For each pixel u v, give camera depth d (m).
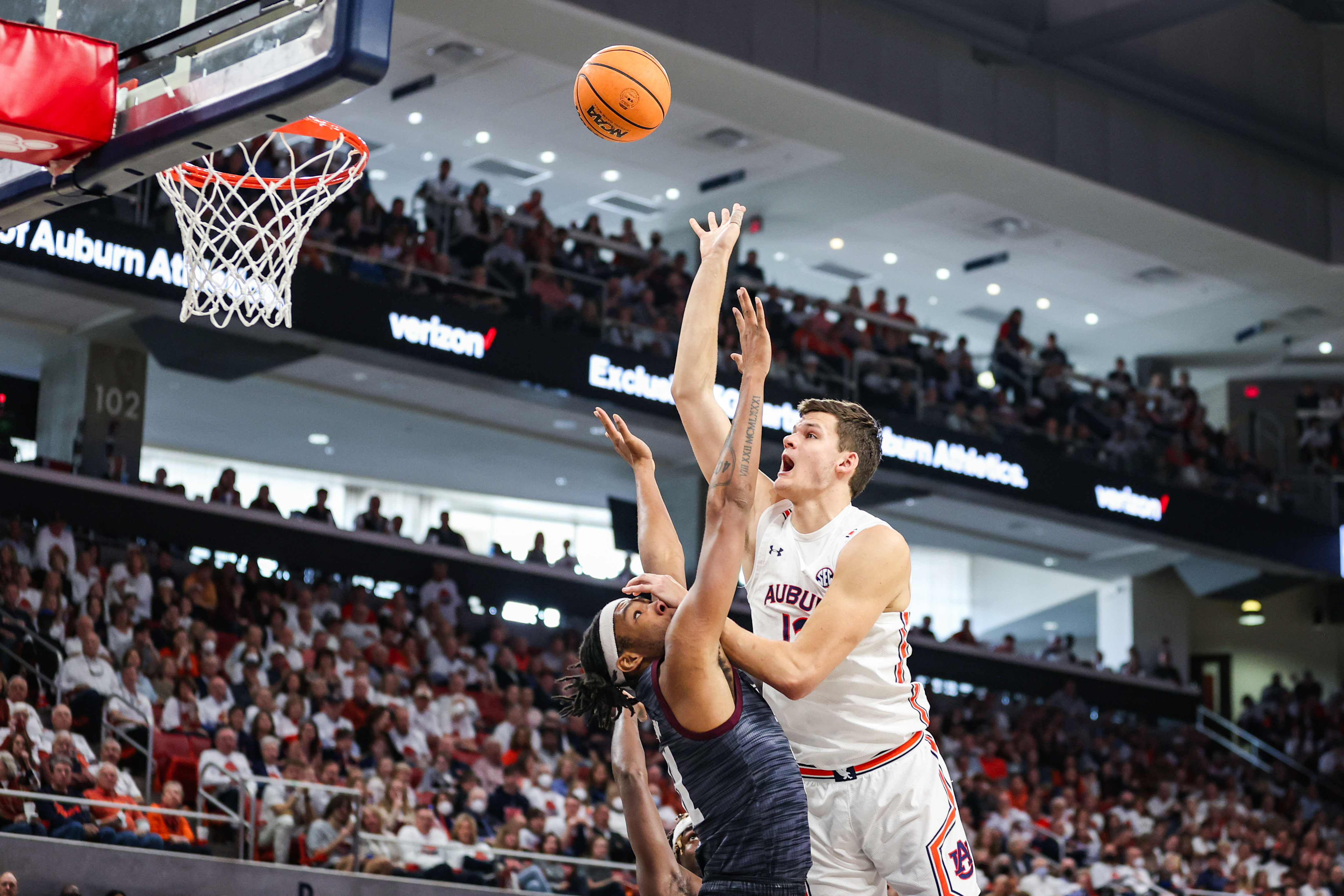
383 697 14.38
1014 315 23.47
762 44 17.06
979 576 30.64
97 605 13.37
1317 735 24.58
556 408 19.23
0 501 14.62
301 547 16.56
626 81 4.45
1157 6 16.89
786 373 19.52
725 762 3.19
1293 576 25.17
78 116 4.75
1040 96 19.44
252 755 12.16
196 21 4.63
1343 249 22.31
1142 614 27.31
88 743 11.68
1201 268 22.72
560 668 17.70
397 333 16.70
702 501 21.36
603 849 12.79
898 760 3.61
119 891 10.25
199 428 21.92
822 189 20.92
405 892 11.43
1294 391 27.94
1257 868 18.22
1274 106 20.95
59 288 15.05
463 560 17.91
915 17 17.25
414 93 18.58
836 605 3.44
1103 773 21.06
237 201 6.54
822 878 3.71
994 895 13.77
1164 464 23.31
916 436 20.47
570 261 18.73
